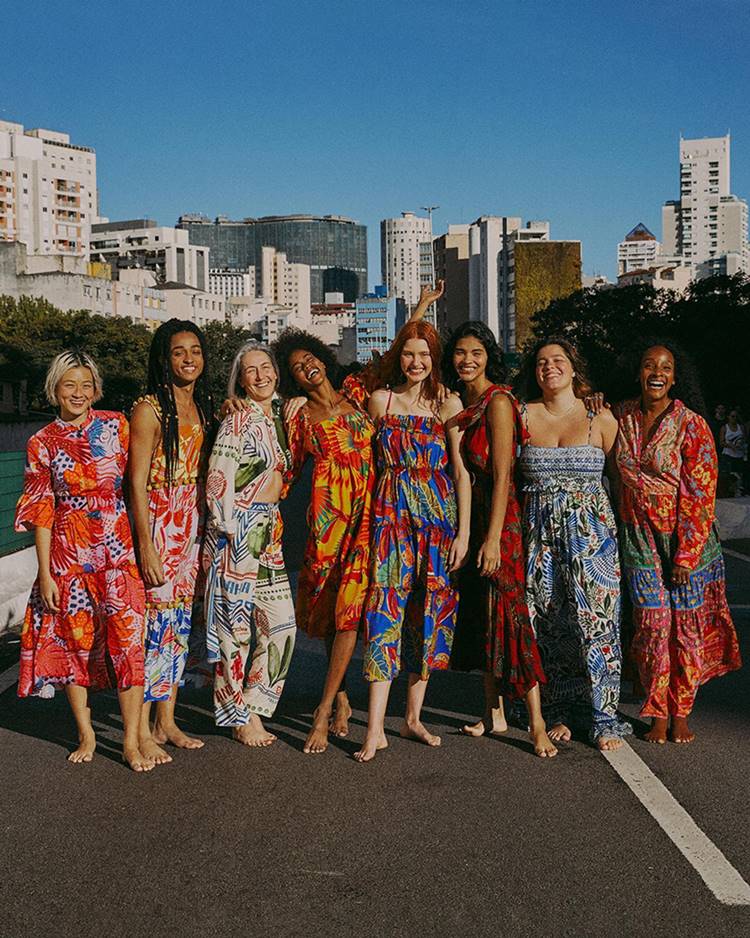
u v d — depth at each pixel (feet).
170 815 13.85
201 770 15.66
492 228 478.18
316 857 12.45
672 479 16.26
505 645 16.10
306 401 16.71
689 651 16.58
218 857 12.49
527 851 12.54
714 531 16.85
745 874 11.85
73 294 344.49
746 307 173.88
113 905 11.32
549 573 16.37
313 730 16.61
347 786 14.87
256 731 16.96
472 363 16.75
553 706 17.30
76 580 15.67
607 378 17.29
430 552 16.10
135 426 15.92
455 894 11.45
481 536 16.44
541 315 216.95
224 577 16.29
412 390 16.55
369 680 16.02
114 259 449.06
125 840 13.04
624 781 14.93
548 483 16.30
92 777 15.40
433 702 19.44
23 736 17.52
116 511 15.80
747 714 18.52
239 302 612.29
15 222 549.13
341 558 16.49
